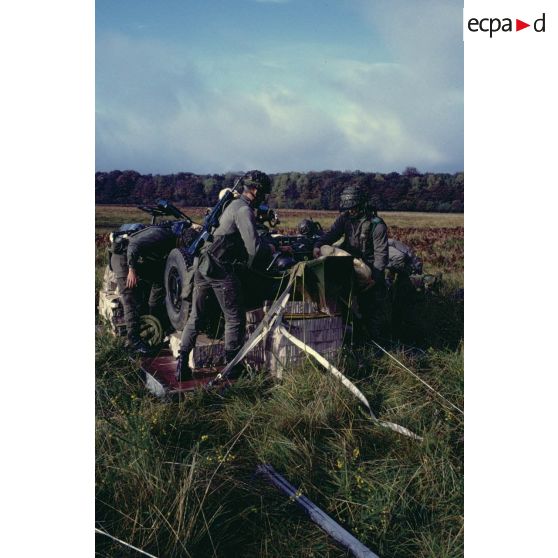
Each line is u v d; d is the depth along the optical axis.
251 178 4.35
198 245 4.50
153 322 5.25
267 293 4.56
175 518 2.59
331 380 3.87
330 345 4.45
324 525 2.74
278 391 3.97
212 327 4.67
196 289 4.31
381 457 3.32
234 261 4.26
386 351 4.61
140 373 4.51
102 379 4.20
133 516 2.65
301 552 2.60
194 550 2.53
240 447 3.44
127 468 2.89
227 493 2.82
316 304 4.49
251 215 4.18
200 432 3.57
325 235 5.11
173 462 2.97
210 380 4.27
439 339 5.35
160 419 3.57
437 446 3.31
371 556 2.53
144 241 5.06
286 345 4.25
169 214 5.38
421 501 2.94
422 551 2.63
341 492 2.96
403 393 4.06
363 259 5.02
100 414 3.61
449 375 4.43
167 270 4.98
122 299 5.19
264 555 2.58
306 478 3.05
